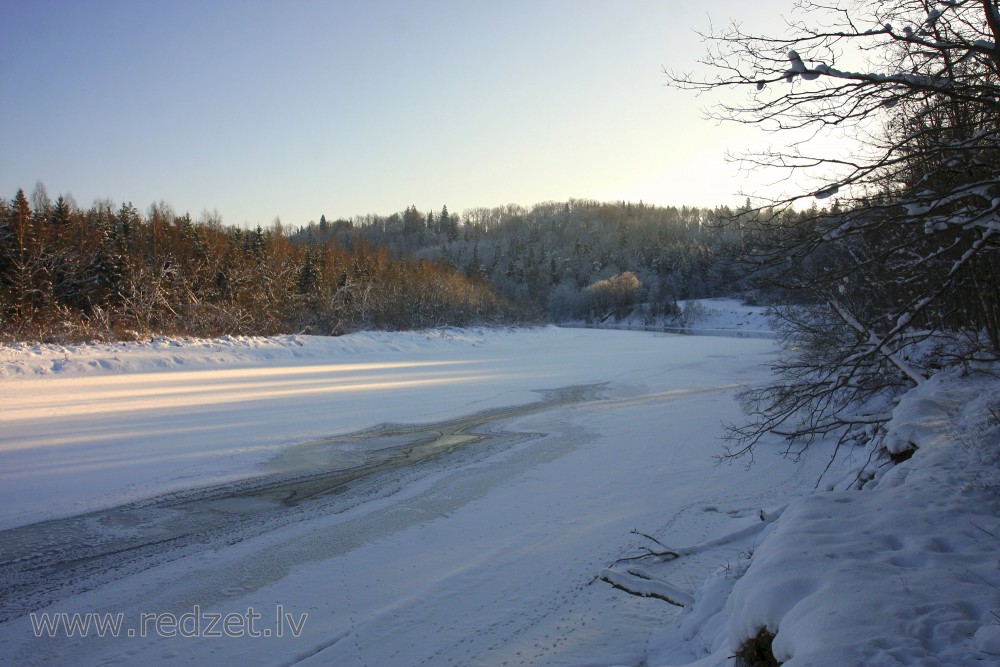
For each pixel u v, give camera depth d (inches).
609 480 433.4
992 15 171.9
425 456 509.0
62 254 1491.1
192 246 1914.4
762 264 219.5
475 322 2210.9
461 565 291.7
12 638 229.1
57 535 327.6
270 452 510.6
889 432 311.1
